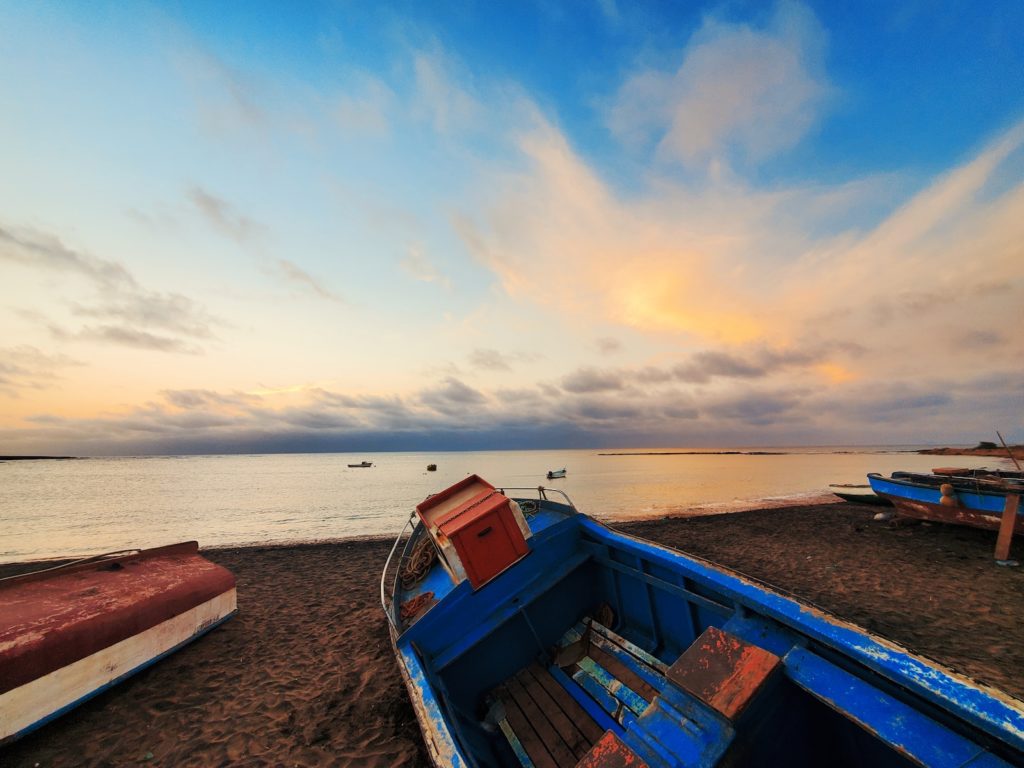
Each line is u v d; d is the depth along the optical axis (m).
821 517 18.17
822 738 2.85
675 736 2.53
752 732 2.53
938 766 2.12
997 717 2.14
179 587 6.99
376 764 4.63
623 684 4.18
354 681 6.32
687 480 45.81
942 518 12.75
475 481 6.57
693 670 2.84
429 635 4.73
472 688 4.73
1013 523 10.32
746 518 18.91
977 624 7.35
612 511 23.22
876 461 84.19
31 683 4.77
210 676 6.36
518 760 3.82
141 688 5.96
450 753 2.81
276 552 15.46
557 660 4.93
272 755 4.77
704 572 4.11
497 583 5.22
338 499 35.25
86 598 5.95
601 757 2.48
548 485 40.66
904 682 2.48
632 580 5.25
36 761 4.61
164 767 4.57
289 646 7.43
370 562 13.84
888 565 10.64
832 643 2.87
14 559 15.27
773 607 3.35
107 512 27.48
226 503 32.56
